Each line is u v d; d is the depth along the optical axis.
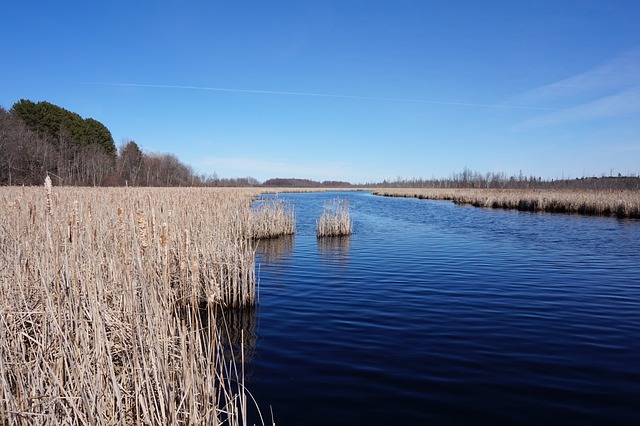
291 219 18.88
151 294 4.05
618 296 8.38
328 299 8.15
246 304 7.67
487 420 3.87
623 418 3.90
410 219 26.33
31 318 4.27
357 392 4.40
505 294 8.55
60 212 6.50
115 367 3.86
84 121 60.03
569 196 33.28
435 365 5.09
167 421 3.08
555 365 5.09
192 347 3.28
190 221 9.25
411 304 7.80
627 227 21.23
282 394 4.35
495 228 21.22
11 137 32.12
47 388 3.10
